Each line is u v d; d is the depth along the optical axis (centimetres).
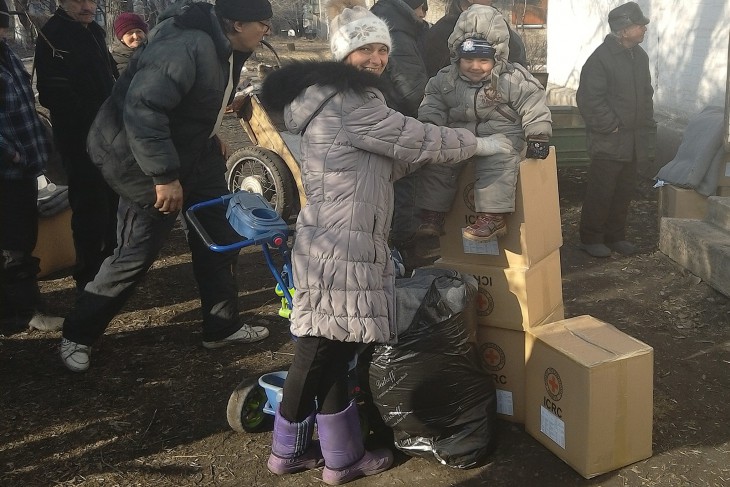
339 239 281
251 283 552
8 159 439
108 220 509
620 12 554
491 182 322
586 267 568
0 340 457
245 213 315
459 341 315
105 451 344
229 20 379
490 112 336
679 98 820
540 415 334
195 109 378
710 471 320
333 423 308
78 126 473
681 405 373
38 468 332
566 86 1103
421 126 289
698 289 511
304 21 2984
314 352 292
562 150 723
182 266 587
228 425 364
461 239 350
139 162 360
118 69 576
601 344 319
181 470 331
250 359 429
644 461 325
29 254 470
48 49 466
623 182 584
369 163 286
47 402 386
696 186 591
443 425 322
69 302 518
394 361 315
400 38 502
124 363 426
